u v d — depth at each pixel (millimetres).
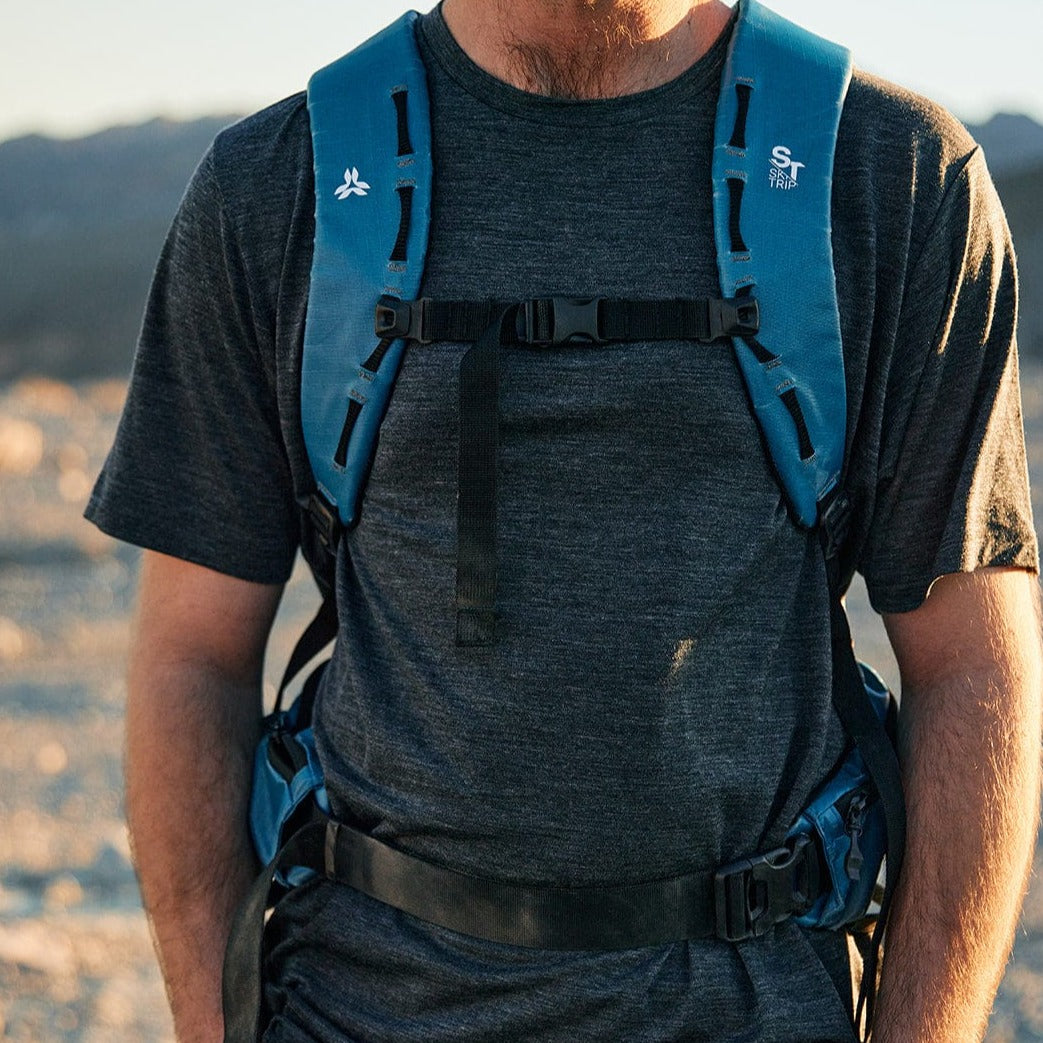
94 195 141375
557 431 1682
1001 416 1752
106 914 5492
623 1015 1665
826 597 1758
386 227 1735
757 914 1693
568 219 1714
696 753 1672
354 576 1828
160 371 1926
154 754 1974
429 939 1734
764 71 1743
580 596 1671
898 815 1767
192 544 1936
